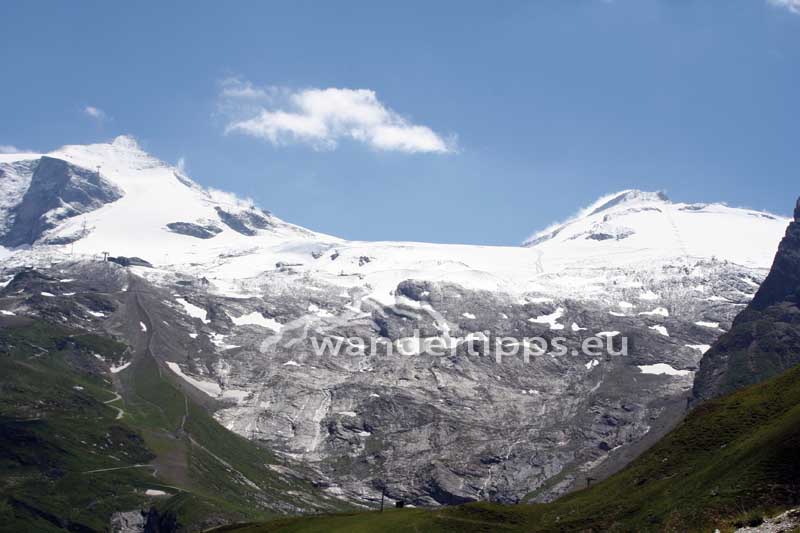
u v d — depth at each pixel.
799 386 141.00
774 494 107.44
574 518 143.75
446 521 167.00
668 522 117.75
